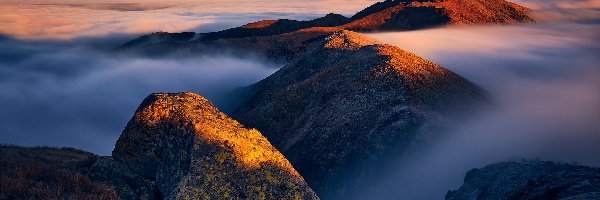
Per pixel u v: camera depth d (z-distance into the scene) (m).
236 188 34.81
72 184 31.59
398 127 64.25
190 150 36.62
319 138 71.50
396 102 70.81
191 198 33.56
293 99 87.62
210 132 37.88
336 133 70.38
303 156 69.56
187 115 39.41
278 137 81.62
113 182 35.97
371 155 62.34
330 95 81.75
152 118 40.19
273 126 83.81
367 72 81.62
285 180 36.59
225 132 38.28
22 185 29.64
